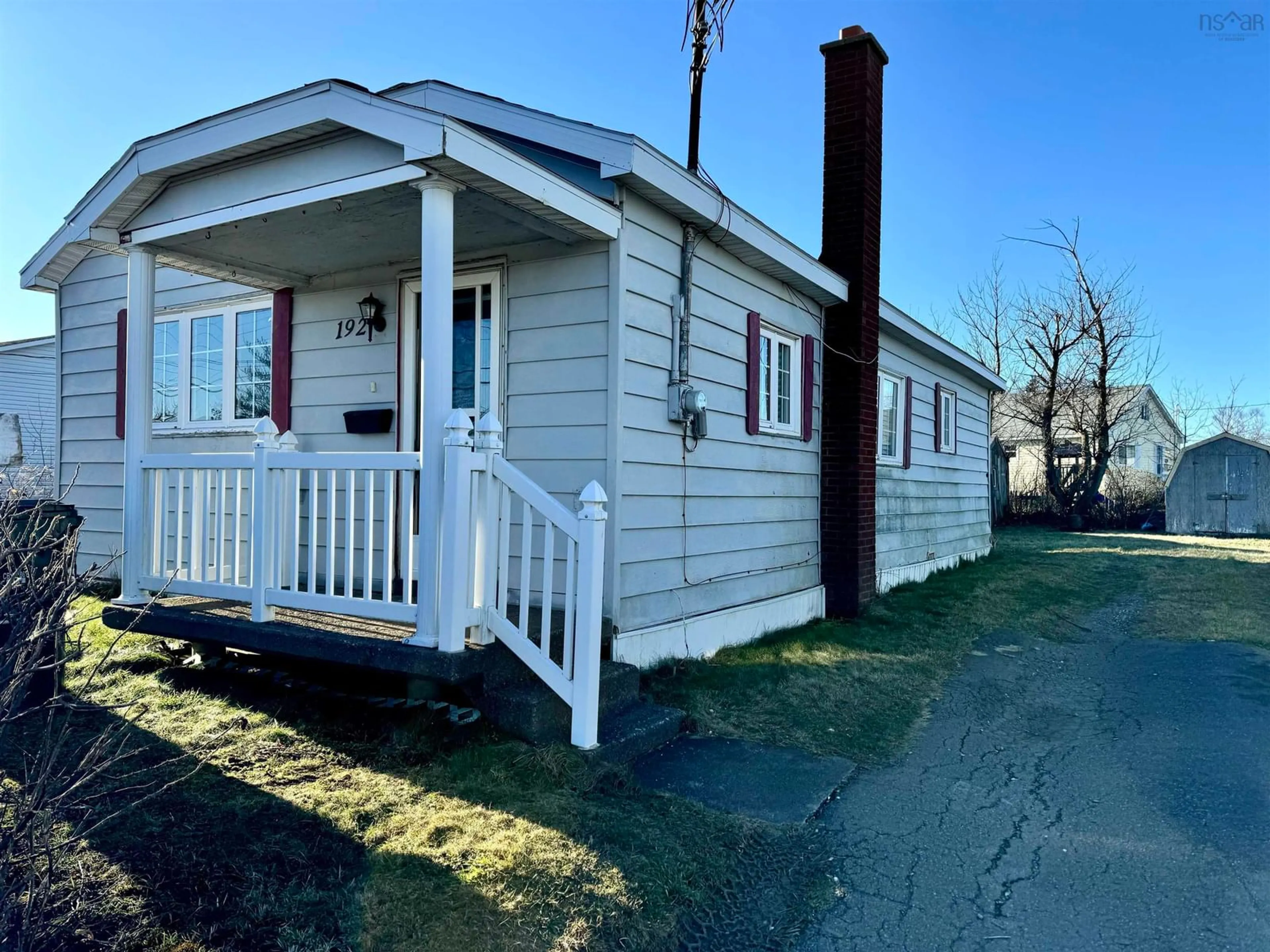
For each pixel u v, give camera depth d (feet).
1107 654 23.50
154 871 8.91
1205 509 61.16
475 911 8.48
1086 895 10.00
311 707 14.34
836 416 26.86
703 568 19.98
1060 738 16.19
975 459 47.03
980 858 10.94
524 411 17.74
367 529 13.70
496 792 11.20
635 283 17.17
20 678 7.33
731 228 19.47
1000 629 26.05
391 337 20.01
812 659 20.44
